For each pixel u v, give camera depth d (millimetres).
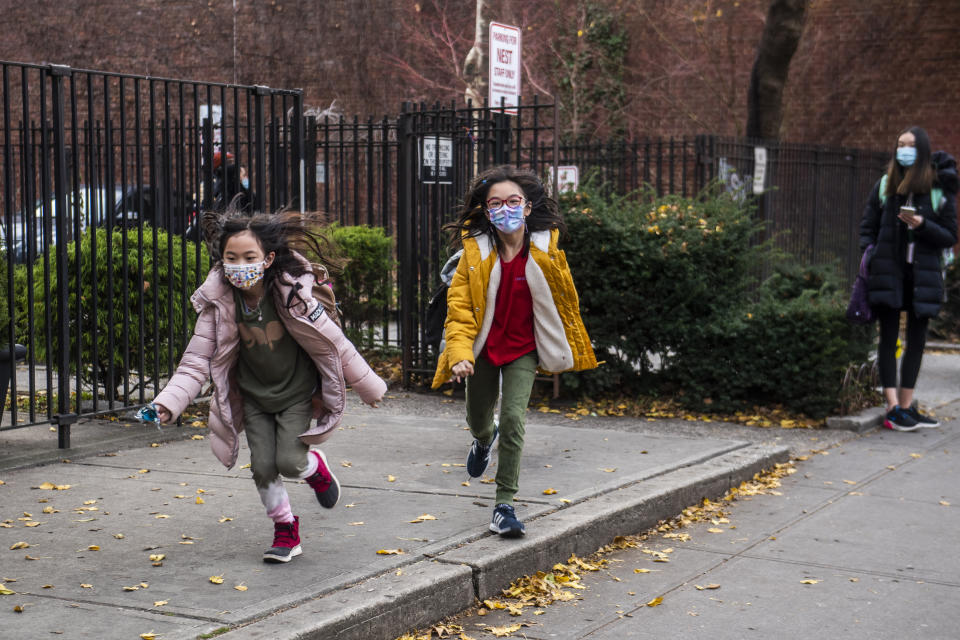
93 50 22594
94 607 3979
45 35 22906
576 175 10062
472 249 5145
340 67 20938
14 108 23094
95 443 6945
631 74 19469
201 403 8352
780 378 8773
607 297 9102
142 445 7059
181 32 21969
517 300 5141
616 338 9141
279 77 21359
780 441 8094
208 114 7840
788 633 4320
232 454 4621
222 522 5215
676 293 9008
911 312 8625
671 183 12195
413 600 4215
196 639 3650
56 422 6762
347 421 8117
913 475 7117
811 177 14023
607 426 8484
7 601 4047
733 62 18688
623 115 19469
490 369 5301
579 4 19641
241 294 4484
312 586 4223
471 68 16109
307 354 4617
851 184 15266
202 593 4145
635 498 5805
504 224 4953
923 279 8453
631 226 9148
